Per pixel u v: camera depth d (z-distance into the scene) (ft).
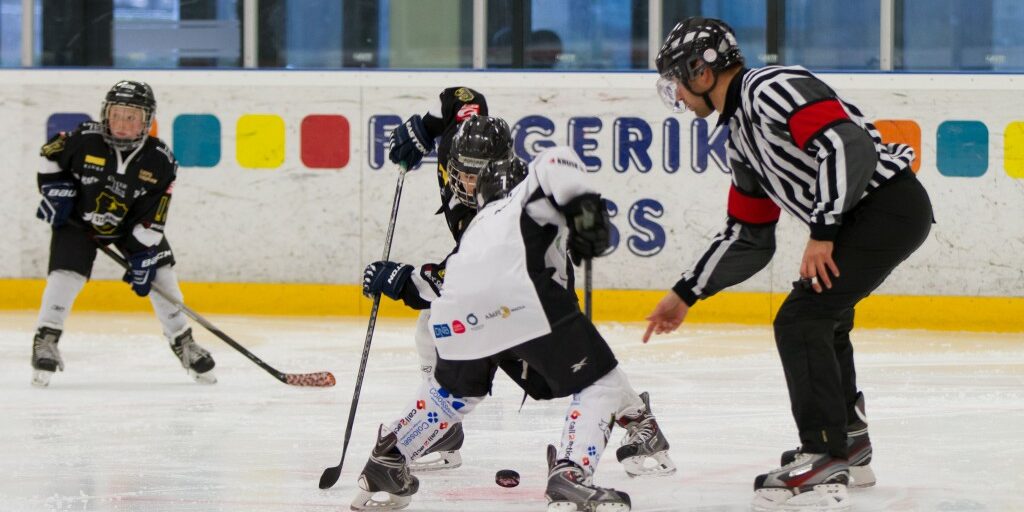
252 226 58.49
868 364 42.86
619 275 57.06
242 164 58.59
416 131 27.94
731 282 23.36
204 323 36.01
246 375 39.68
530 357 20.06
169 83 58.90
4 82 59.36
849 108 21.50
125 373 40.04
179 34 60.64
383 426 21.63
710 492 23.31
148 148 35.58
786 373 21.91
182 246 58.70
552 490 19.94
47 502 22.30
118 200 35.50
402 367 41.52
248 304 58.54
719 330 53.01
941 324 54.75
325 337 49.67
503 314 19.72
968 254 55.01
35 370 36.86
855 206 21.25
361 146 58.13
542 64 59.72
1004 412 32.89
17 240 59.16
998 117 55.01
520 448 27.81
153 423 31.01
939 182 55.31
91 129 35.70
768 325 55.16
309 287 58.23
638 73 57.06
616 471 25.35
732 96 21.34
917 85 55.62
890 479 24.44
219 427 30.50
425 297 22.77
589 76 57.36
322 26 60.49
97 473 24.98
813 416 21.59
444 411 21.11
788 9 58.34
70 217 37.19
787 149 20.90
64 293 37.04
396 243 57.88
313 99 58.29
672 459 26.63
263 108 58.44
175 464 25.90
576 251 19.53
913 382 38.52
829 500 21.44
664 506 22.15
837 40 58.13
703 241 56.70
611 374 20.47
